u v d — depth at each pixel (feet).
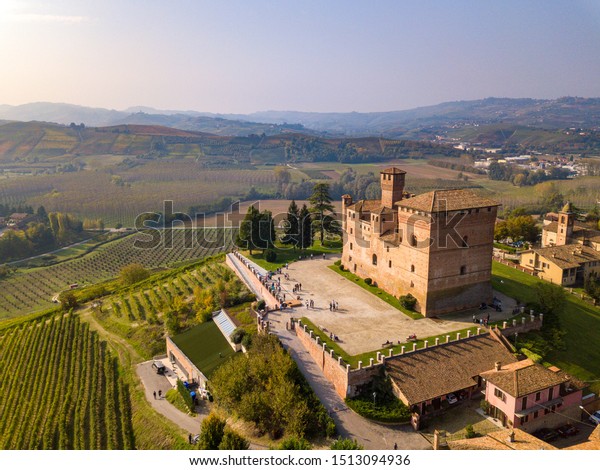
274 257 390.42
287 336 252.21
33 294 540.11
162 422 225.97
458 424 192.13
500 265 372.99
